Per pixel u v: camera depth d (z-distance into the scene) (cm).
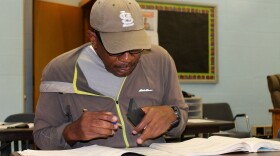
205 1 480
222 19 489
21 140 257
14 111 369
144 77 144
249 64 503
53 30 428
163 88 148
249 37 503
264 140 114
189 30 471
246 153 106
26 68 428
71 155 101
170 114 127
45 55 421
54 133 127
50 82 138
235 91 495
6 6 368
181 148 112
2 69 366
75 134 118
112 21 117
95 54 139
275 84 409
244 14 500
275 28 516
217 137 125
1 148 274
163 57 150
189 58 471
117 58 119
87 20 443
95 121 114
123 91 140
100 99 138
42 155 101
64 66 140
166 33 459
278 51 515
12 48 370
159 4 456
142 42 117
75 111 137
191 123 295
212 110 436
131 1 123
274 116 378
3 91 367
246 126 455
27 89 427
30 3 431
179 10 466
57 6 433
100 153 101
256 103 506
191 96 407
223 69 489
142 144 132
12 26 370
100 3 122
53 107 137
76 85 138
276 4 514
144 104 142
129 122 133
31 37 430
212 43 482
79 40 446
